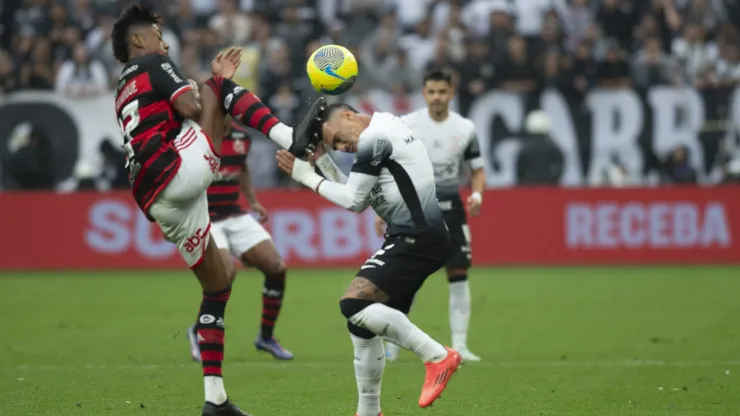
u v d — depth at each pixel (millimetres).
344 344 32438
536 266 55406
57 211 54656
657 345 31797
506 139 61656
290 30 63156
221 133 20141
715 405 22672
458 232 30078
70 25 63312
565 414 21875
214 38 61844
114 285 48625
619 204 55469
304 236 54219
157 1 64438
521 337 33719
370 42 62844
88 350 31172
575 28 64938
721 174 61625
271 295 29625
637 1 65750
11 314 39406
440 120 30500
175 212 19469
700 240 55656
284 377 26688
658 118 62219
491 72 61719
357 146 19453
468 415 21844
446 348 19234
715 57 63969
